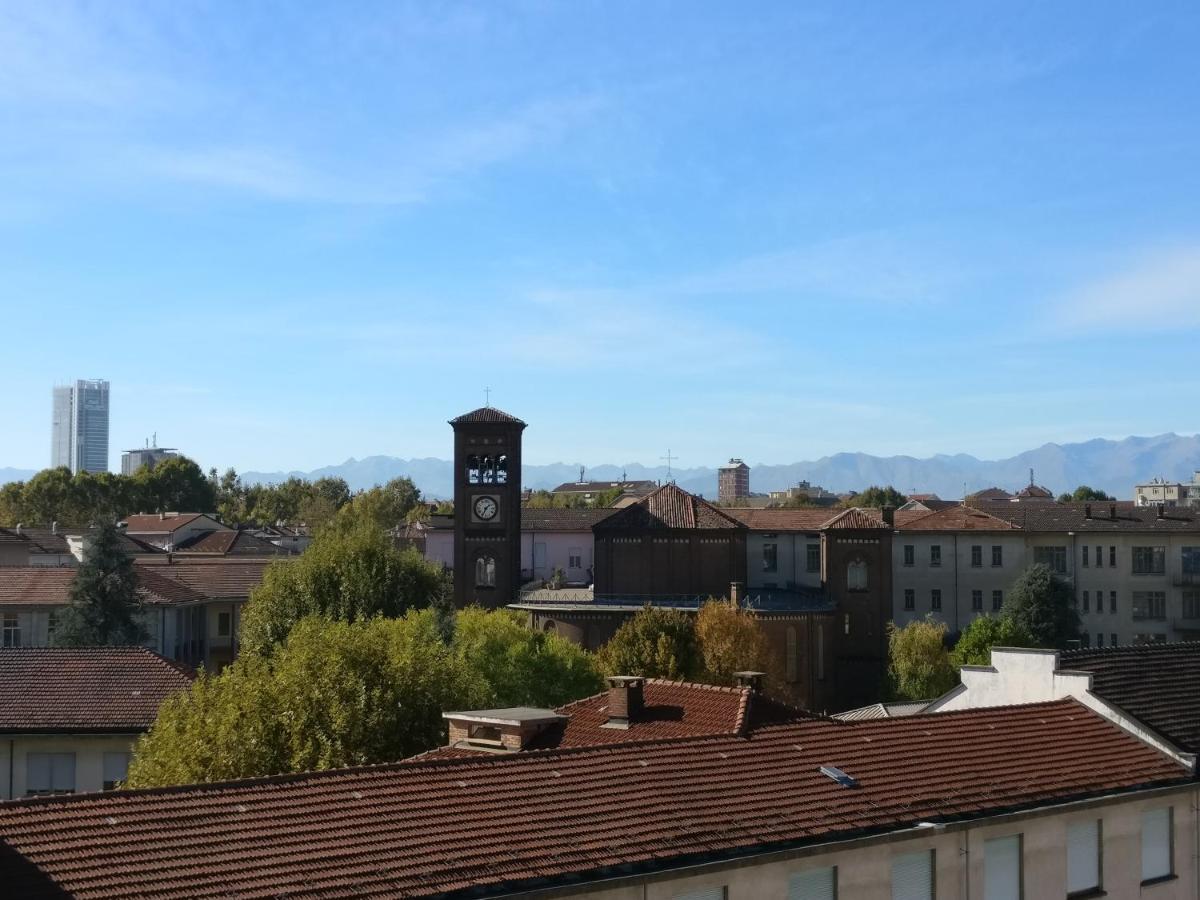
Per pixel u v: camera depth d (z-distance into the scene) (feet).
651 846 88.22
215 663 345.10
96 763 178.60
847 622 345.72
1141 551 407.85
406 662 164.45
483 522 361.92
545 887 81.20
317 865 78.28
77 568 301.22
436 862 81.05
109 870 73.61
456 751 132.87
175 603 304.30
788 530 412.16
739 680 147.54
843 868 94.99
